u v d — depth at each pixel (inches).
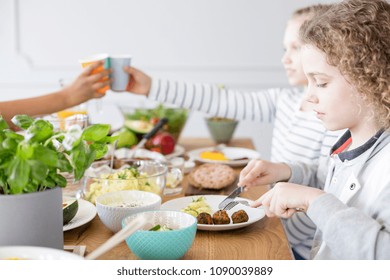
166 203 46.8
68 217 40.7
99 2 128.6
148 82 75.0
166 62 131.2
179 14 129.4
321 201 37.0
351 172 42.6
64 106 67.7
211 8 129.4
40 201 31.4
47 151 29.7
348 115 40.2
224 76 131.8
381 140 41.1
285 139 74.2
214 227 40.5
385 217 36.7
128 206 41.5
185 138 88.5
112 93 132.2
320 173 54.0
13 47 129.3
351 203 41.1
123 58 70.4
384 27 39.2
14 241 30.9
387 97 38.9
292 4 129.0
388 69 38.8
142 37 130.1
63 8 128.7
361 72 38.6
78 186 51.2
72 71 131.1
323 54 39.3
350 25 38.9
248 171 50.8
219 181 54.4
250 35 130.3
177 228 37.3
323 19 40.6
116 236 29.3
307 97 41.8
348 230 35.3
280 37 130.3
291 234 58.0
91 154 32.1
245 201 46.4
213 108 80.3
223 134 82.2
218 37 130.4
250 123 134.3
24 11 128.3
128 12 129.1
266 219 44.4
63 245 34.6
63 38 129.7
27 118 33.4
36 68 130.3
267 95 83.1
